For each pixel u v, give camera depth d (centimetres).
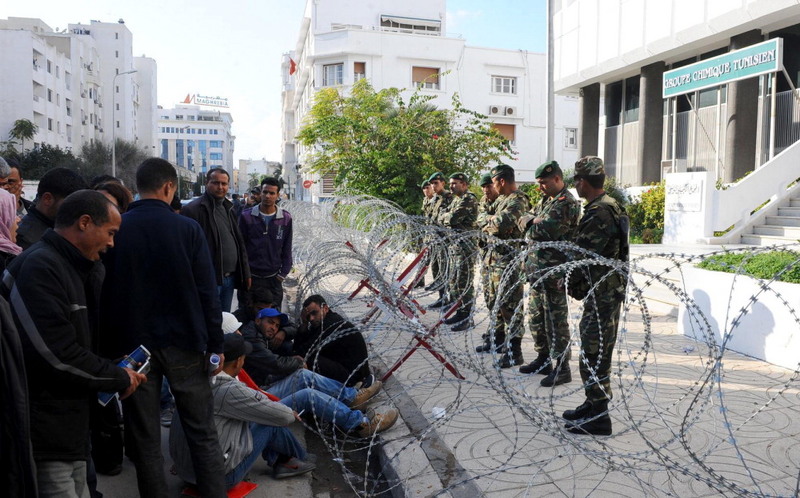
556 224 455
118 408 351
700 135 1524
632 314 732
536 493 307
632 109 1800
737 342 559
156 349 276
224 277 565
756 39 1302
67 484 241
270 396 371
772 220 1087
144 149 6075
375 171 1559
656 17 1507
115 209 251
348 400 417
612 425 393
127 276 275
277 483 360
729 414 406
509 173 547
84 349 239
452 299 654
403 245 560
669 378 486
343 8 4162
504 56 3694
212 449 293
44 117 5172
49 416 234
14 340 199
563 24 1933
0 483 198
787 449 351
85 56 6394
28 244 339
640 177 1678
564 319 472
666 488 308
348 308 664
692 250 1007
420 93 3534
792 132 1280
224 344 321
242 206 1359
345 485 368
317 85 3566
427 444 377
